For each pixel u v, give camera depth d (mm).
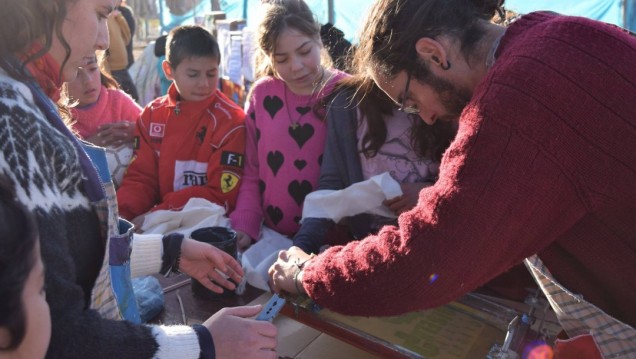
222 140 2082
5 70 761
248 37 3982
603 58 816
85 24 834
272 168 1982
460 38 967
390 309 987
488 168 822
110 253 1015
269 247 1828
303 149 1946
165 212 1931
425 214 897
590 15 4633
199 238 1515
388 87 1086
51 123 817
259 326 895
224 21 4324
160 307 1466
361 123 1799
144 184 2188
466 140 849
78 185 810
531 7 4773
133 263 1239
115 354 714
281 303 1203
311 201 1754
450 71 980
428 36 969
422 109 1101
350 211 1722
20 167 674
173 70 2098
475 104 860
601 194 816
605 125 793
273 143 1976
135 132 2248
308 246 1656
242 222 1943
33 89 797
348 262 1028
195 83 2068
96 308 872
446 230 860
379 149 1776
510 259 876
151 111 2232
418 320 1313
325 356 1272
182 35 2080
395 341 1229
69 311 682
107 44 915
